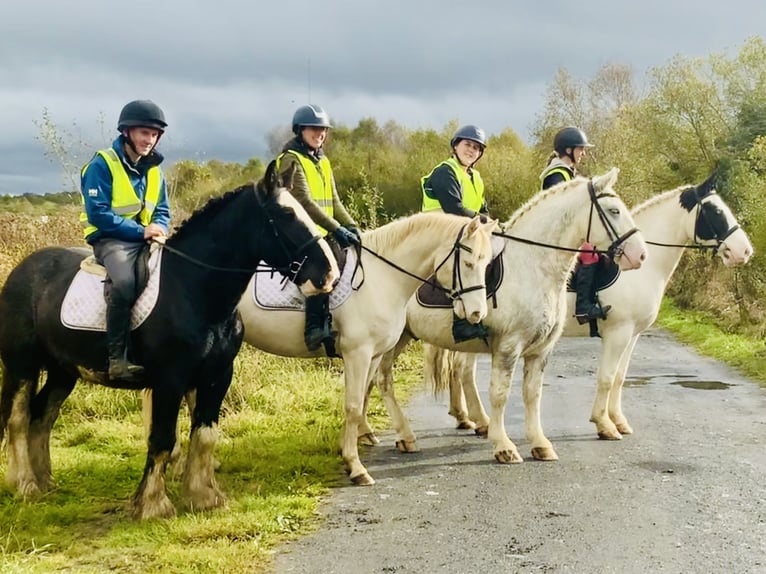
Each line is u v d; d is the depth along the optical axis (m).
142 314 5.10
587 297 7.45
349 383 6.19
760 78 23.28
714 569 4.49
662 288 7.75
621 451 7.14
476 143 7.36
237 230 5.16
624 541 4.92
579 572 4.45
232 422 7.85
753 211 15.56
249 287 6.32
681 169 24.81
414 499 5.79
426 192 7.51
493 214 33.38
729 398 9.67
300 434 7.53
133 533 4.96
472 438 7.70
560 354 13.60
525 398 7.02
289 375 9.58
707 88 23.75
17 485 5.68
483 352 7.08
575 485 6.11
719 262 18.45
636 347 14.39
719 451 7.12
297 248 5.08
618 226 6.68
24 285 5.54
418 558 4.66
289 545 4.89
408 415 8.70
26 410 5.68
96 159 5.26
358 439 7.43
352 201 13.28
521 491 5.96
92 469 6.36
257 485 6.02
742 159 22.20
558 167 7.85
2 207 10.44
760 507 5.57
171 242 5.27
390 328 6.22
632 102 30.84
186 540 4.90
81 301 5.22
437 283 6.27
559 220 6.70
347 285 6.09
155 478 5.24
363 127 36.81
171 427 5.21
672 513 5.45
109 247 5.21
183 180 11.20
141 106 5.23
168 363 5.12
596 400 7.67
